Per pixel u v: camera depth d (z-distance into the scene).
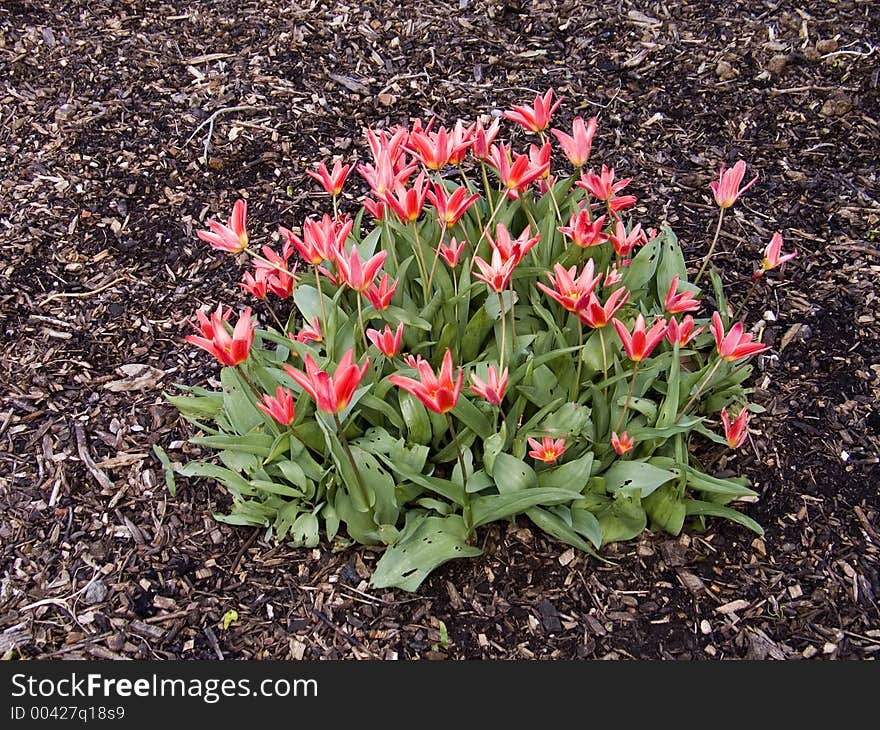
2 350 3.38
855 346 3.28
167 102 4.32
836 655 2.52
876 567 2.69
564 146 2.71
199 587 2.69
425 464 2.74
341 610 2.62
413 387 2.17
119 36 4.66
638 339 2.34
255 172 4.01
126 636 2.59
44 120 4.25
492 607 2.62
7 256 3.69
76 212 3.86
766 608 2.61
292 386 2.67
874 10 4.64
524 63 4.57
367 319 2.76
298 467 2.66
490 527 2.78
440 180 2.90
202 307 3.50
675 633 2.56
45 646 2.57
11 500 2.92
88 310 3.51
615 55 4.57
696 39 4.61
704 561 2.71
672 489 2.63
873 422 3.04
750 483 2.88
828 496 2.86
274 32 4.69
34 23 4.73
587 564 2.70
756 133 4.15
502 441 2.51
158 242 3.74
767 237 3.70
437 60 4.58
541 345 2.71
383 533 2.60
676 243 3.03
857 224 3.74
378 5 4.87
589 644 2.54
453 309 2.79
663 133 4.18
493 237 2.90
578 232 2.60
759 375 3.20
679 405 2.80
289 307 3.48
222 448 2.84
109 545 2.80
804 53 4.47
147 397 3.22
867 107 4.22
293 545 2.75
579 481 2.54
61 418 3.16
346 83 4.44
